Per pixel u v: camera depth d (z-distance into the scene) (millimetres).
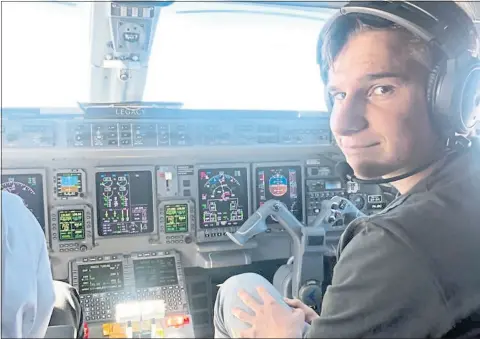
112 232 2893
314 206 3141
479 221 1309
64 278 2799
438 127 1323
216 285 3000
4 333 1274
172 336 2104
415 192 1368
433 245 1236
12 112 2605
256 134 3027
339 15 1394
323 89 1562
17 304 1292
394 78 1278
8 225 1381
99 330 2158
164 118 2867
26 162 2730
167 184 2980
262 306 1551
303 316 1505
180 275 2914
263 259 3086
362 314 1235
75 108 2713
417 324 1229
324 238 2787
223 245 3027
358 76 1315
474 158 1456
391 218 1294
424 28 1249
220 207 3062
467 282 1257
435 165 1381
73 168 2814
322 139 3100
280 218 2934
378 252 1255
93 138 2760
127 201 2914
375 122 1312
